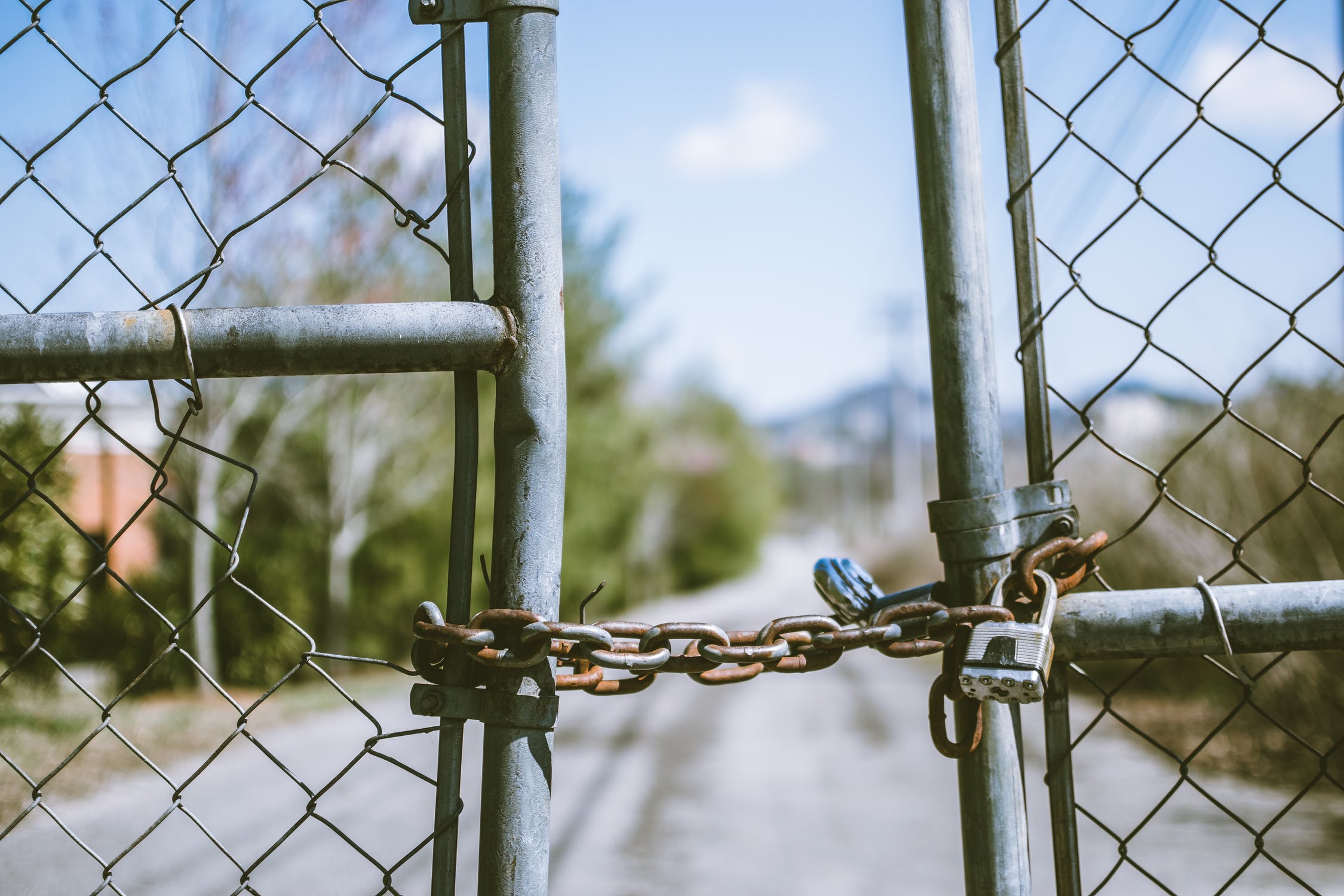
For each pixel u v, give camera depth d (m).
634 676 0.94
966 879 1.00
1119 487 8.05
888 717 9.71
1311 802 5.84
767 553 66.75
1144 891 4.55
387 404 14.45
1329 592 0.94
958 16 1.03
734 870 5.07
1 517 0.97
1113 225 1.03
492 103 0.97
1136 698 8.63
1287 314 0.99
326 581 15.08
